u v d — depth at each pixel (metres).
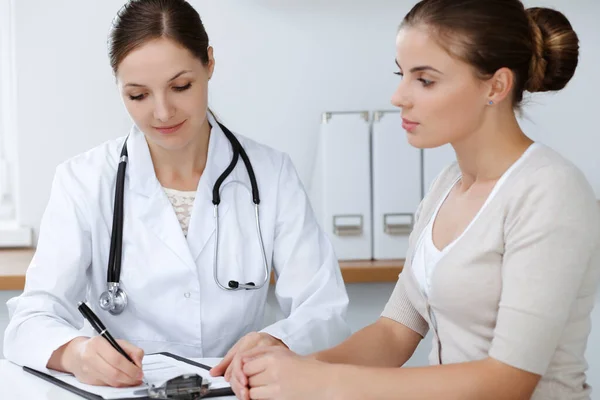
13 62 2.56
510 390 0.94
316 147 2.49
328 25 2.46
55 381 1.20
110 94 2.45
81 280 1.46
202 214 1.50
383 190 2.24
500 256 1.01
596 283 1.00
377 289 2.22
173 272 1.45
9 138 2.59
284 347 1.20
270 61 2.46
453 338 1.07
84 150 2.46
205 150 1.55
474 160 1.06
